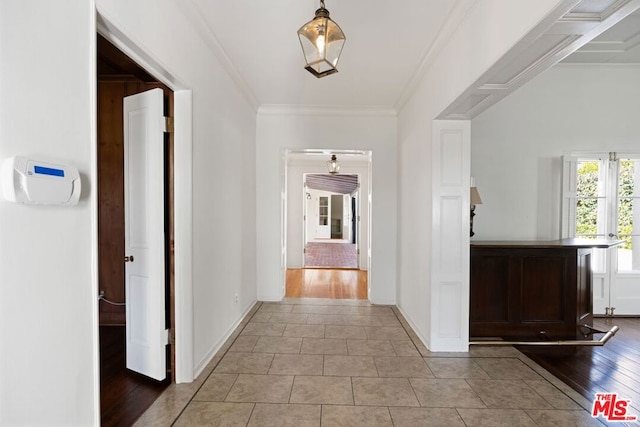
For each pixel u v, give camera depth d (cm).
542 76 416
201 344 262
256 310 423
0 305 100
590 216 423
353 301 470
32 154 109
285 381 248
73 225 126
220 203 304
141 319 245
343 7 228
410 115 385
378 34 263
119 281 364
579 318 347
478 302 341
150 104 233
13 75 104
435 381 251
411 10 231
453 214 306
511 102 416
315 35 171
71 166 121
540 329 340
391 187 458
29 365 109
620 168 424
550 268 342
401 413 211
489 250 337
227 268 327
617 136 418
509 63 191
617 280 418
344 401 223
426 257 320
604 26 152
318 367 271
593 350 314
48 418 116
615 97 418
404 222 410
